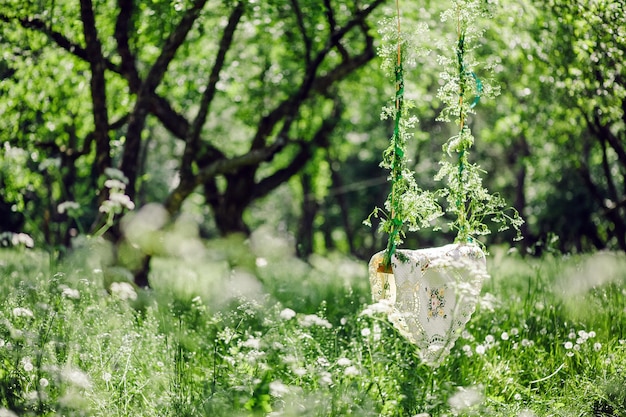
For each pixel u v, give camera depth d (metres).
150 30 11.56
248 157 10.70
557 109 12.92
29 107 11.95
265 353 5.12
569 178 27.69
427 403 4.84
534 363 5.99
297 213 47.88
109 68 10.69
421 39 5.89
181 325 6.38
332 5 12.70
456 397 4.65
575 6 8.93
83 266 8.91
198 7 9.45
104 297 7.16
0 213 21.47
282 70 15.51
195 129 10.37
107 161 9.73
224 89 15.19
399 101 5.75
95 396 4.64
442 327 5.37
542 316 6.98
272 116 12.88
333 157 30.59
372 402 4.67
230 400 4.55
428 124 30.30
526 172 30.22
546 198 29.05
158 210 10.23
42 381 4.48
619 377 5.36
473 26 5.98
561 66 10.38
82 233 9.05
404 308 5.27
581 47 9.30
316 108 17.05
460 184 5.81
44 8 10.46
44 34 10.75
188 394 4.96
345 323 7.06
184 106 15.14
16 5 10.07
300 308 8.05
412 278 5.27
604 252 9.86
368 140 33.09
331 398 4.65
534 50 10.89
